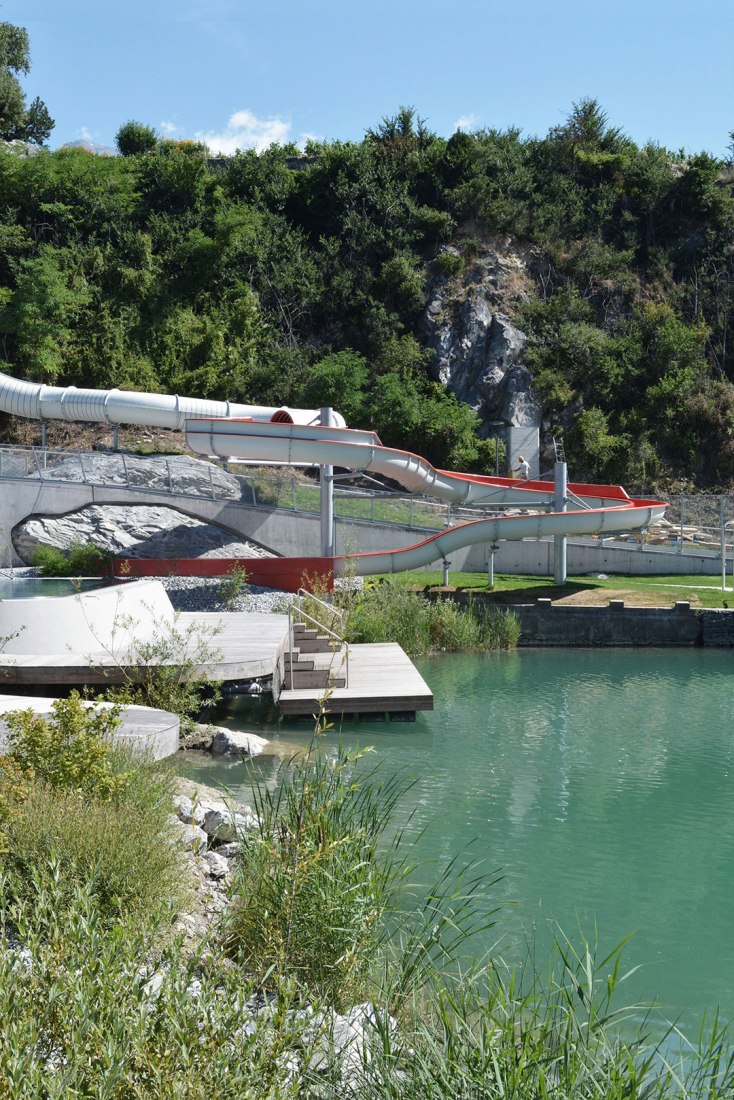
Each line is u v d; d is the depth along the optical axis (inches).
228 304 2127.2
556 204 2539.4
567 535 1268.5
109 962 145.9
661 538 1430.9
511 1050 164.7
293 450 1169.4
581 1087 163.8
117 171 2252.7
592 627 1076.5
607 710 717.9
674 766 551.8
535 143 2664.9
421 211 2402.8
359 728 635.5
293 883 214.5
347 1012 214.7
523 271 2406.5
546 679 855.1
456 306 2293.3
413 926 299.3
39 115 2716.5
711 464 2154.3
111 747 351.9
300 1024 157.4
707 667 930.1
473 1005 226.2
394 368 2137.1
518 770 538.6
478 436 2181.3
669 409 2140.7
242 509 1293.1
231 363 1982.0
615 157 2598.4
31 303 1828.2
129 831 262.7
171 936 227.0
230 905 248.8
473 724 662.5
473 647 1035.9
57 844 243.0
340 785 271.6
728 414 2150.6
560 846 406.9
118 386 1854.1
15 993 136.0
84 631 597.6
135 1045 131.2
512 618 1058.1
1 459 1304.1
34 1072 119.5
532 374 2212.1
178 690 552.4
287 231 2327.8
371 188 2404.0
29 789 271.1
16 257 2027.6
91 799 283.3
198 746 538.0
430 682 834.8
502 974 274.8
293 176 2454.5
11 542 1298.0
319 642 813.2
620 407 2191.2
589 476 2091.5
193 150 2610.7
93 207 2150.6
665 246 2541.8
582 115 2701.8
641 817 451.5
